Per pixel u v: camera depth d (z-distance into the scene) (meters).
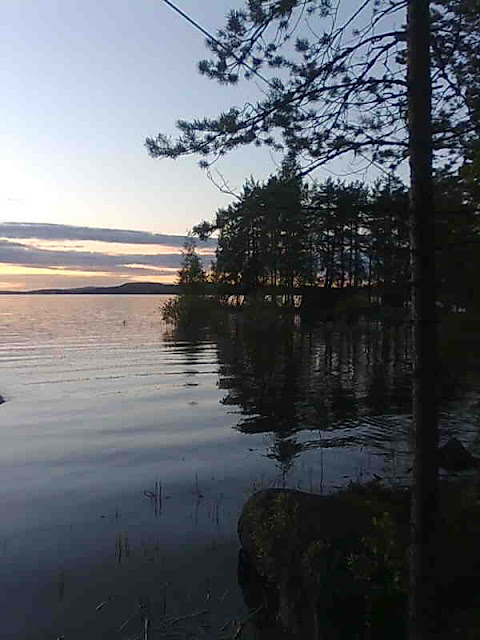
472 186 6.78
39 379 30.48
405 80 5.50
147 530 10.27
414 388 5.39
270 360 36.88
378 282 6.54
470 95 6.27
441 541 6.55
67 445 16.95
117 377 31.16
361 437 17.41
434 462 5.31
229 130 6.09
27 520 10.87
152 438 17.75
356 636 6.30
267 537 7.66
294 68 6.13
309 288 7.01
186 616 7.40
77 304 196.75
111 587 8.18
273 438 17.52
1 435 18.27
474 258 7.03
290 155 6.04
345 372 31.28
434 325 5.34
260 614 7.36
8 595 8.00
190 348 45.47
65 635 7.05
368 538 6.64
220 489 12.62
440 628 5.44
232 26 6.05
